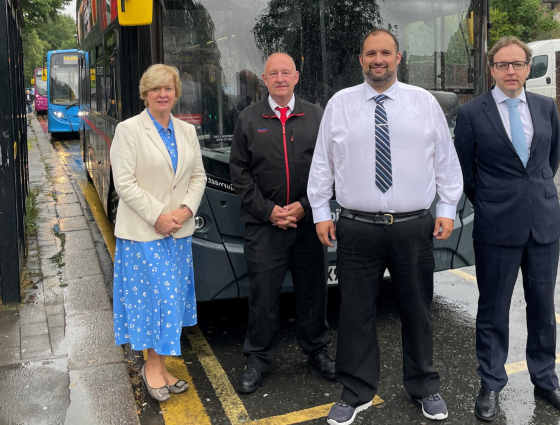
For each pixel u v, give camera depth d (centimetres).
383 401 330
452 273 579
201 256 383
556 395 317
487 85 462
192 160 324
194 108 394
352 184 288
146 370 335
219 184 387
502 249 306
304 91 413
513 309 469
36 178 1141
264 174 328
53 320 436
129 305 317
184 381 346
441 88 449
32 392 332
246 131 327
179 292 322
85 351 384
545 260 306
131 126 308
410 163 281
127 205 313
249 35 401
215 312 477
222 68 397
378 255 294
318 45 411
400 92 282
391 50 272
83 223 766
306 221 336
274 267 337
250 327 347
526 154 297
